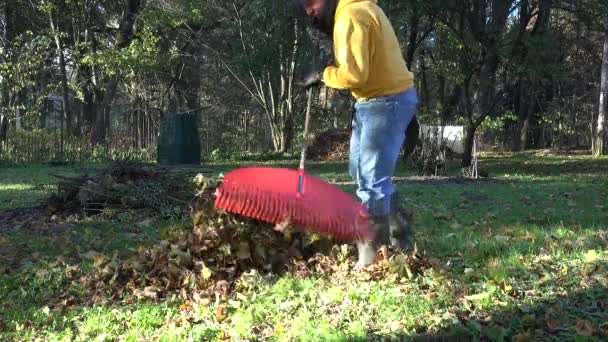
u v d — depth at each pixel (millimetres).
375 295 3691
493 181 13016
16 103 23328
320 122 27641
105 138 21984
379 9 3914
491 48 16250
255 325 3420
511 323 3254
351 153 4254
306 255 4617
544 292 3732
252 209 4230
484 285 3857
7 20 23781
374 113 3943
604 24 23625
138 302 3971
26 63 21766
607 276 3984
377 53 3854
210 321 3533
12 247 5734
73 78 25719
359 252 4266
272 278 4266
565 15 30078
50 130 21500
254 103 31391
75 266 4828
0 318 3791
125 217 7293
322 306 3645
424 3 15148
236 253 4391
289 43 19062
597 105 28859
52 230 6691
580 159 22609
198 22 22891
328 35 4090
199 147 19094
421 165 14844
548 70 16375
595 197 9430
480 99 24484
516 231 5934
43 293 4262
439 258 4637
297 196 4211
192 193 7738
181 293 4047
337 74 3814
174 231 4777
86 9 23484
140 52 20984
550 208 7934
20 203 8930
